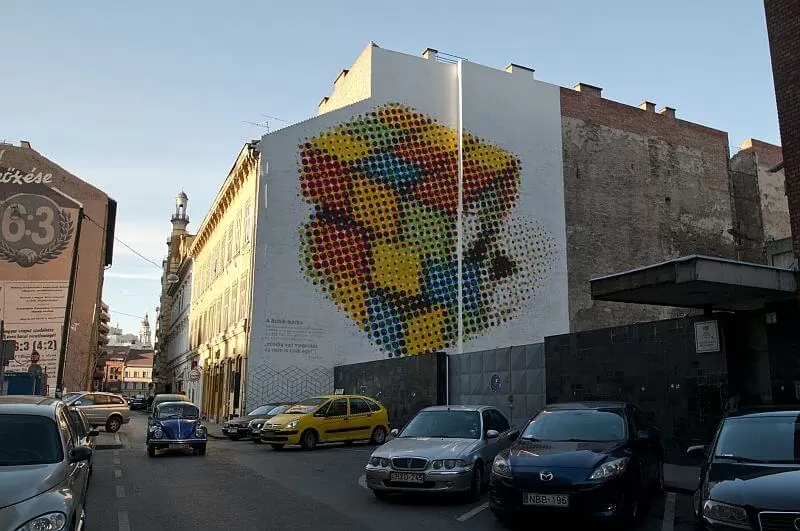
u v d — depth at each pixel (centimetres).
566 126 3788
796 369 1212
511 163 3541
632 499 797
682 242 4041
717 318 1325
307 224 2995
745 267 1165
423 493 1053
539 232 3550
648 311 3781
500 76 3606
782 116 1484
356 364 2741
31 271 4041
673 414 1396
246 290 3036
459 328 3191
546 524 838
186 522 848
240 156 3206
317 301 2950
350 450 1934
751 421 733
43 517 516
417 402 2298
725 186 4319
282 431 1898
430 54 3528
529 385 1855
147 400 6309
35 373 2941
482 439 1074
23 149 4584
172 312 7238
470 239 3322
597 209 3775
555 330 3475
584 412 959
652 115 4144
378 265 3088
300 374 2870
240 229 3378
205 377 4244
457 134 3428
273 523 841
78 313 4741
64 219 4181
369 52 3291
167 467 1477
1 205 4088
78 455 648
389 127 3256
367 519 869
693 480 1161
